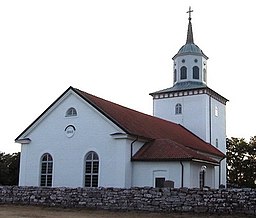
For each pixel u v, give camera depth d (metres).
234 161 62.31
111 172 30.36
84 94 33.66
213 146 45.84
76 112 32.94
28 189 27.45
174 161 29.27
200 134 45.31
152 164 29.98
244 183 61.78
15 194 27.84
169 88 48.69
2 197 28.23
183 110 46.53
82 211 24.11
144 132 32.59
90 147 31.67
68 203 25.75
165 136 35.31
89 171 31.62
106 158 30.78
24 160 34.69
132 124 32.91
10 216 21.31
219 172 43.59
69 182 32.16
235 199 21.33
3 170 49.44
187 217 21.14
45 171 33.72
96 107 31.78
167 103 47.59
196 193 22.31
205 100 45.62
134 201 23.77
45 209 25.14
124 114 34.78
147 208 23.34
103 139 31.16
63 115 33.53
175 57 48.97
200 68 48.25
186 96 46.59
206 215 21.48
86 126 32.22
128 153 30.34
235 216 20.83
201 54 48.38
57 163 33.03
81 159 31.92
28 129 34.75
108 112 32.25
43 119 34.44
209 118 45.97
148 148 31.27
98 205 24.75
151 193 23.41
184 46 49.03
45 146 33.91
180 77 48.28
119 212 23.48
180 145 31.62
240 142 62.56
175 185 29.02
